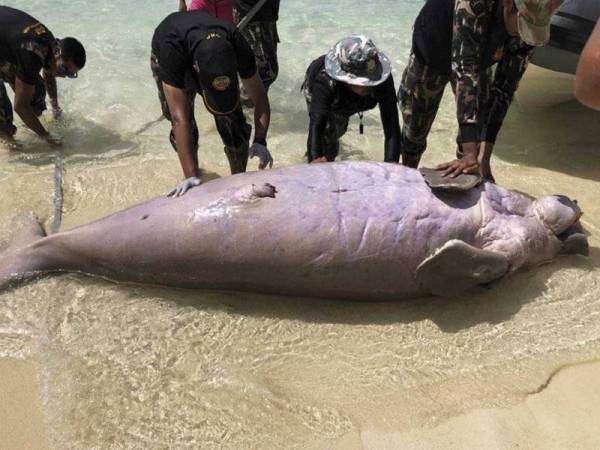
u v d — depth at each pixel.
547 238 3.50
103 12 8.48
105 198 4.36
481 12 3.15
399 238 3.22
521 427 2.67
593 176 4.69
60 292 3.43
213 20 3.77
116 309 3.35
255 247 3.21
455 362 3.06
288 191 3.27
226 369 3.01
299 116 5.75
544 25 3.01
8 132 5.07
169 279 3.41
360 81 3.67
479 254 3.15
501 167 4.85
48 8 8.53
